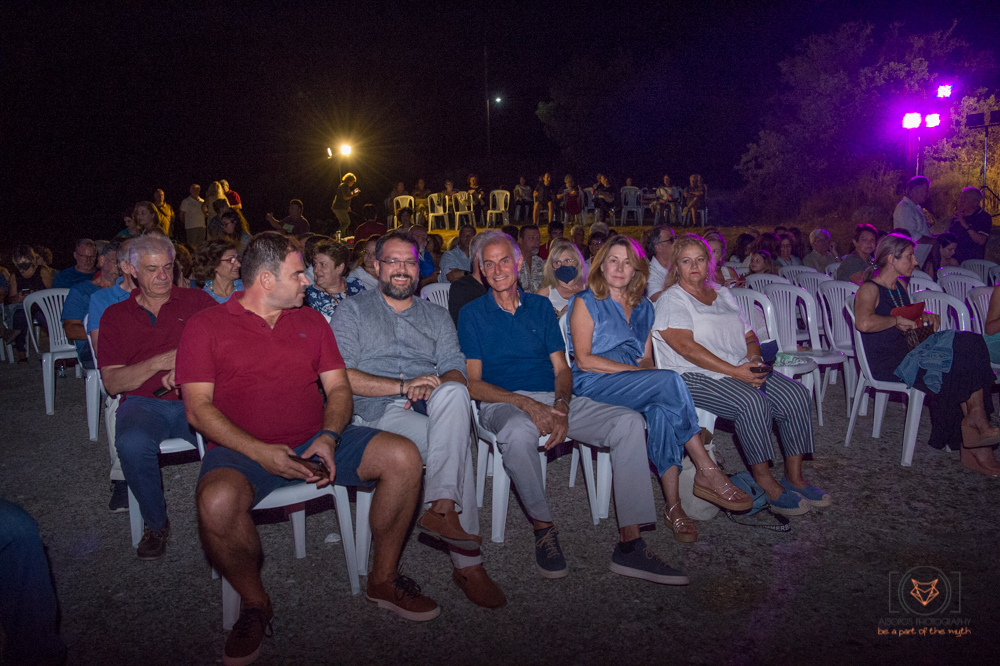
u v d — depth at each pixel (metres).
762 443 3.32
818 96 17.86
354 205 16.30
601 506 3.39
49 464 4.28
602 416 3.05
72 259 17.06
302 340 2.75
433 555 3.12
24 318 6.88
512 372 3.38
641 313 3.66
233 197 12.93
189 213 12.21
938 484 3.70
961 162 15.34
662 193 18.98
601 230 7.02
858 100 17.03
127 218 9.62
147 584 2.93
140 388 3.30
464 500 2.77
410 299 3.36
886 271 4.25
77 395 5.84
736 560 3.00
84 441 4.70
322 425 2.76
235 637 2.40
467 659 2.40
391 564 2.68
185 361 2.59
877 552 3.03
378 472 2.64
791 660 2.34
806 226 17.34
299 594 2.84
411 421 3.07
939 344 3.87
